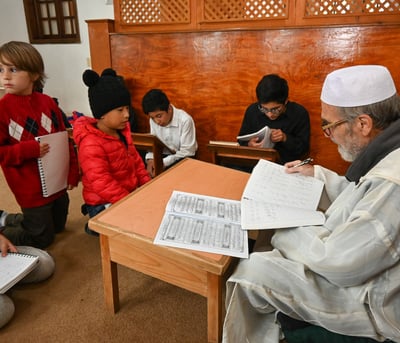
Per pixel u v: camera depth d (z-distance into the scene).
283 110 2.20
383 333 0.87
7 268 1.40
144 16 2.93
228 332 0.96
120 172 1.83
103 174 1.70
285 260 0.97
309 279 0.93
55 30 4.70
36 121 1.75
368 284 0.87
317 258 0.91
